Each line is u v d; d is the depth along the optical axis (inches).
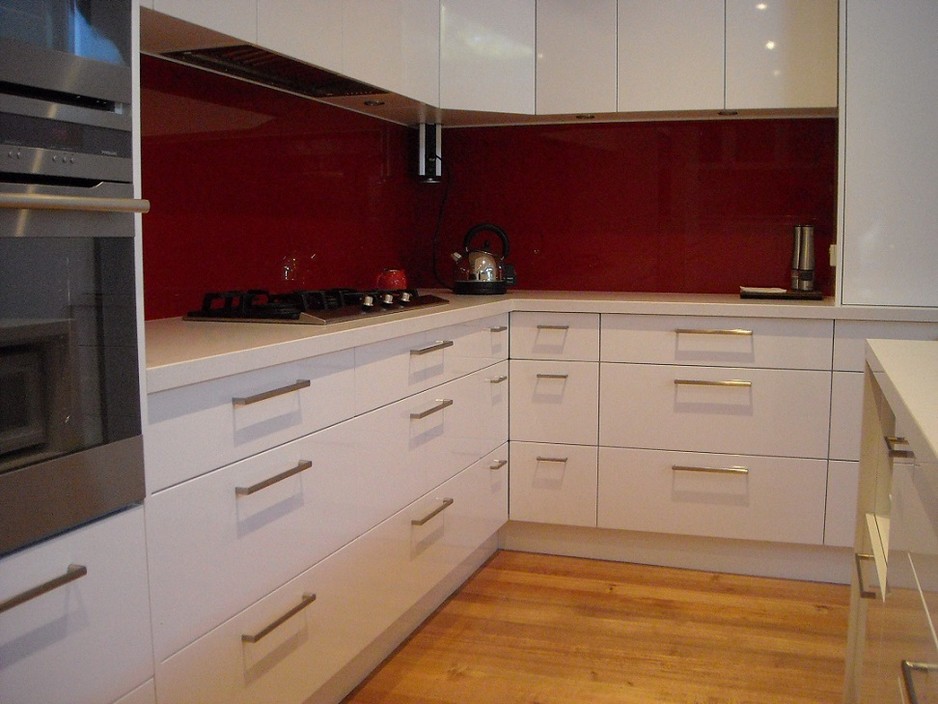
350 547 88.3
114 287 56.6
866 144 120.7
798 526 126.0
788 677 99.1
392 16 113.9
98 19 54.2
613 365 130.3
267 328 87.4
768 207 146.5
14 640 50.6
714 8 131.8
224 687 70.1
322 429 82.4
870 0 119.0
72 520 54.2
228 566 69.9
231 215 109.6
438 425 108.6
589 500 133.6
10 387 49.6
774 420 125.3
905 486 45.9
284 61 99.1
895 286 121.6
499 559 137.2
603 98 136.6
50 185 51.6
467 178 159.8
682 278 151.3
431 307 113.7
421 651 105.3
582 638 108.9
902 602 45.2
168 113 98.9
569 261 156.2
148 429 60.9
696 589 125.0
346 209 135.6
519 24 136.6
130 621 59.7
